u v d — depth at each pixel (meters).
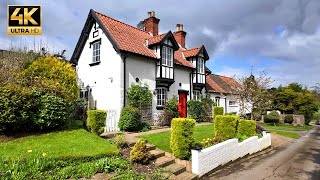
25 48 17.38
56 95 9.62
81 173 6.11
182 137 8.20
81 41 16.30
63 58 18.78
